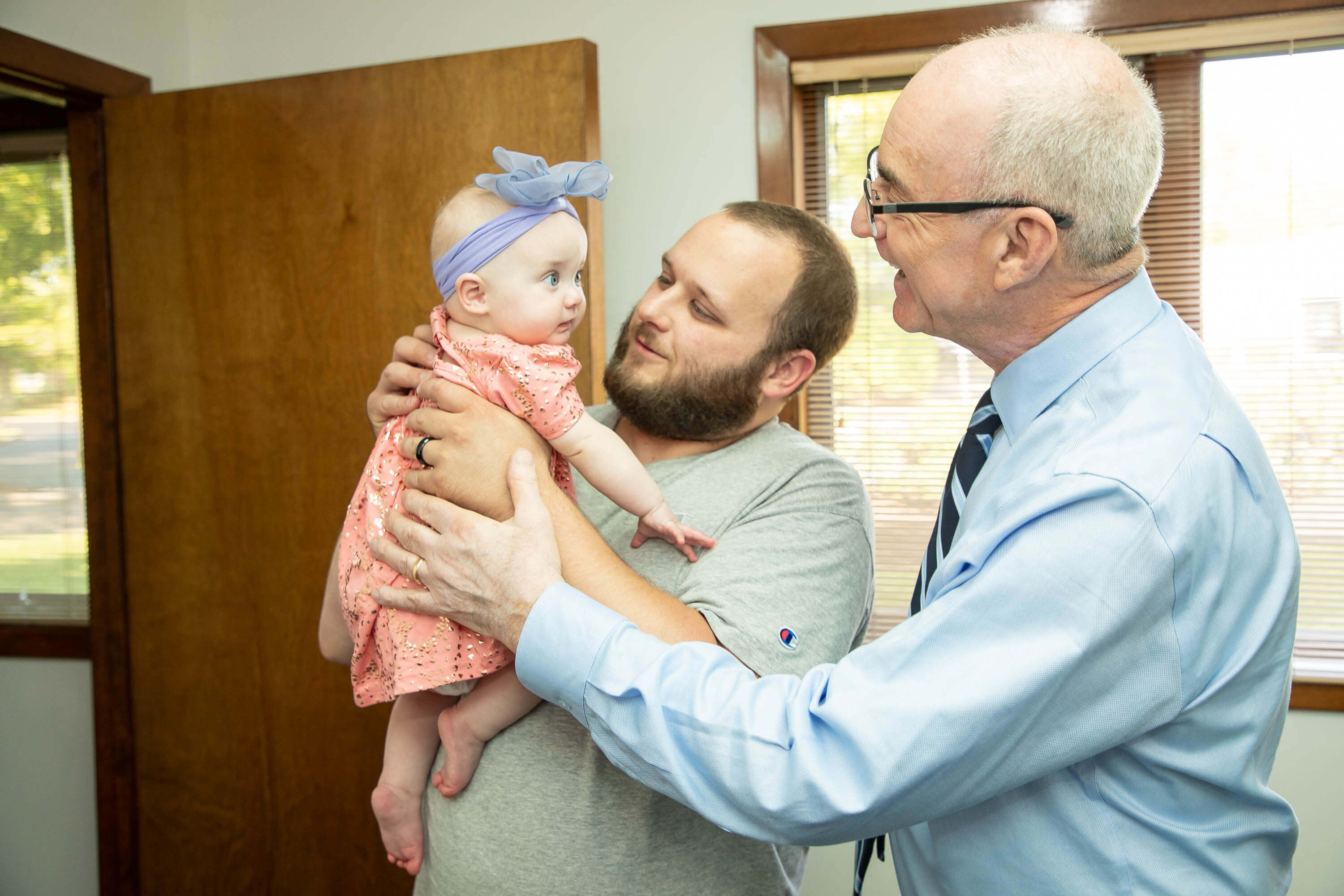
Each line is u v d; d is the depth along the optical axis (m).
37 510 2.54
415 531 1.03
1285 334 1.97
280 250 2.02
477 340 1.11
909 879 1.04
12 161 2.48
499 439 1.07
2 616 2.54
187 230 2.08
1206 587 0.83
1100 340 0.93
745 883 1.18
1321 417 1.95
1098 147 0.87
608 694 0.90
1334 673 1.94
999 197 0.90
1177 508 0.80
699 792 0.87
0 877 2.51
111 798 2.25
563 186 1.12
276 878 2.11
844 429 2.22
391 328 1.97
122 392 2.15
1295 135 1.94
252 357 2.06
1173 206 2.02
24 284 2.51
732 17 2.07
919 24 1.97
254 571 2.09
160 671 2.17
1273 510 0.90
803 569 1.12
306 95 1.99
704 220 1.29
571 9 2.14
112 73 2.11
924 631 0.82
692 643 0.93
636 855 1.11
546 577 0.96
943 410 2.16
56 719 2.47
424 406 1.19
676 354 1.22
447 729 1.17
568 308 1.13
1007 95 0.88
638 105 2.12
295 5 2.27
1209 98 1.99
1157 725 0.83
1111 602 0.79
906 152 0.95
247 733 2.12
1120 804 0.87
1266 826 0.93
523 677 0.96
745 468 1.23
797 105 2.10
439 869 1.19
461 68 1.89
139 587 2.17
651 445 1.32
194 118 2.06
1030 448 0.94
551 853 1.11
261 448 2.07
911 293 1.06
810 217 1.32
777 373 1.27
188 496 2.12
